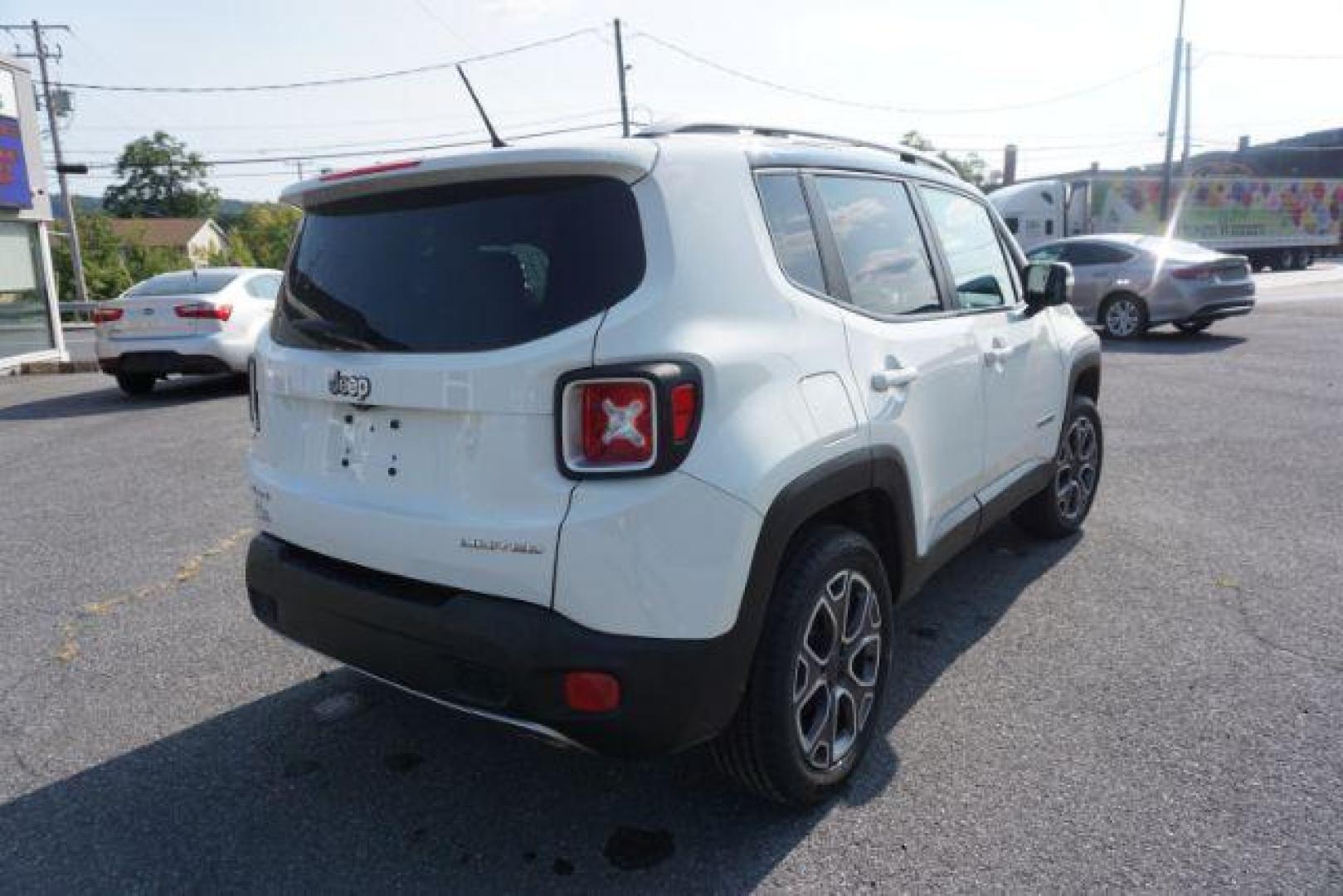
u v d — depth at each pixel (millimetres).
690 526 2352
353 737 3420
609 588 2312
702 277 2506
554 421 2346
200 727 3502
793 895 2533
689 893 2555
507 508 2398
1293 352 12586
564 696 2338
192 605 4660
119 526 6008
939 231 3873
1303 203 39156
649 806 2961
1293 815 2797
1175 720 3350
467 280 2539
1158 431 8016
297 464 2945
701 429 2387
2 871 2705
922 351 3354
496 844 2791
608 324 2328
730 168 2740
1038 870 2592
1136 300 14352
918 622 4262
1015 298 4543
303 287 2963
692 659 2375
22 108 15648
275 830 2877
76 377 14578
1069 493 5238
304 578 2838
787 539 2584
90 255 42656
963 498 3832
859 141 3617
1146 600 4434
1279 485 6262
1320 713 3367
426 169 2578
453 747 3348
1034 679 3691
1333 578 4629
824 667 2854
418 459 2568
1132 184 34938
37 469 7695
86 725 3520
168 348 10695
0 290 15289
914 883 2561
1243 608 4301
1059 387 4809
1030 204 29391
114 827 2904
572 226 2461
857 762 3033
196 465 7672
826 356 2832
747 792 3016
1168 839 2705
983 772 3072
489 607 2406
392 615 2562
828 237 3070
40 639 4285
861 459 2889
